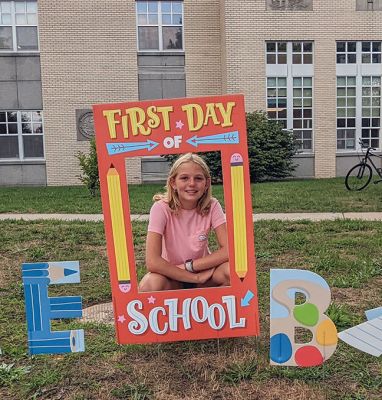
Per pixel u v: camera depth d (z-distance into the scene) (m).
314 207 9.81
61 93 18.78
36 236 7.22
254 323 3.21
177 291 3.17
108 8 18.66
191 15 18.94
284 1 18.17
